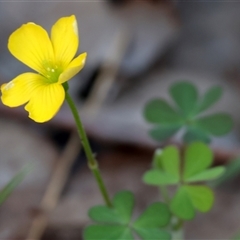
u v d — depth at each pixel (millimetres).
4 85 194
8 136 249
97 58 267
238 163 229
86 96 261
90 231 205
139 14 277
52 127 252
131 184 245
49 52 196
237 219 237
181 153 248
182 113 229
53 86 191
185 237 235
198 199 206
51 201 239
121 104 259
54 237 234
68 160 245
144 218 206
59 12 274
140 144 249
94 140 251
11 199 238
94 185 244
